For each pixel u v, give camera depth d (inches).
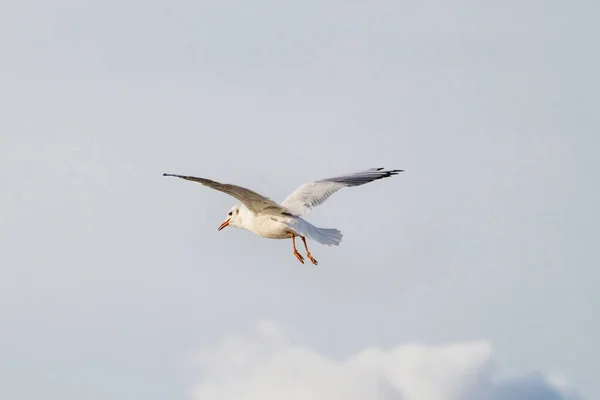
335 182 631.8
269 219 614.2
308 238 580.7
